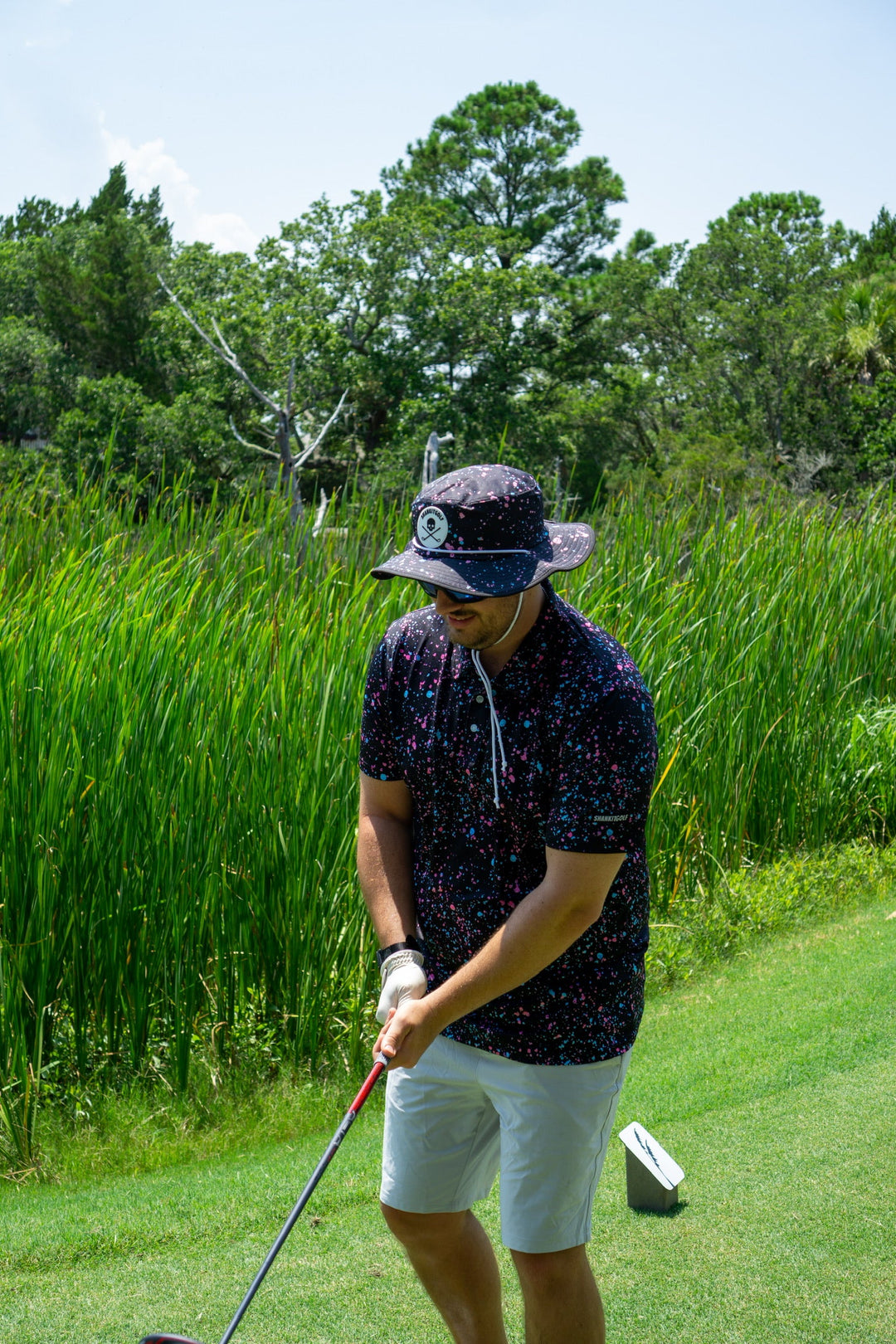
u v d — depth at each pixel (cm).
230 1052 456
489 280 2991
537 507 195
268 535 633
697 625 665
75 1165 398
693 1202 305
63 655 455
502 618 189
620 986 200
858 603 805
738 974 545
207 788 457
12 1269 292
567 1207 200
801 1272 269
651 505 788
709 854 648
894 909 629
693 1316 254
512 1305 267
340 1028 470
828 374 3353
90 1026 445
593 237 4219
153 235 4809
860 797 750
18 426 3550
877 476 2791
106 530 637
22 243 4719
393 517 668
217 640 497
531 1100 197
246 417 2875
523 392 3881
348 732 484
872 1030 423
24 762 432
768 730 684
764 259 3788
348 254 2944
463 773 197
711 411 3622
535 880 198
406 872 218
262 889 464
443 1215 215
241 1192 332
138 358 3525
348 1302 267
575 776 187
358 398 3009
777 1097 372
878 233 4447
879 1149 327
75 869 433
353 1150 376
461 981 192
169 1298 272
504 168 4097
